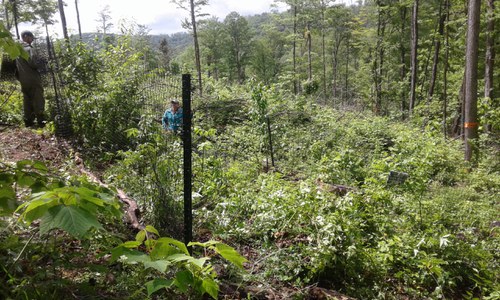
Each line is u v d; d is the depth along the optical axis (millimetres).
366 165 9242
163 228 4324
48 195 1610
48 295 2375
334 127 12625
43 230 1495
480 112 12234
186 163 3545
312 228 4664
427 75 28797
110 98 7684
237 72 59938
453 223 6141
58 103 7797
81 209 1620
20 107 9148
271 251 4273
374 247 4914
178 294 2984
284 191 5414
